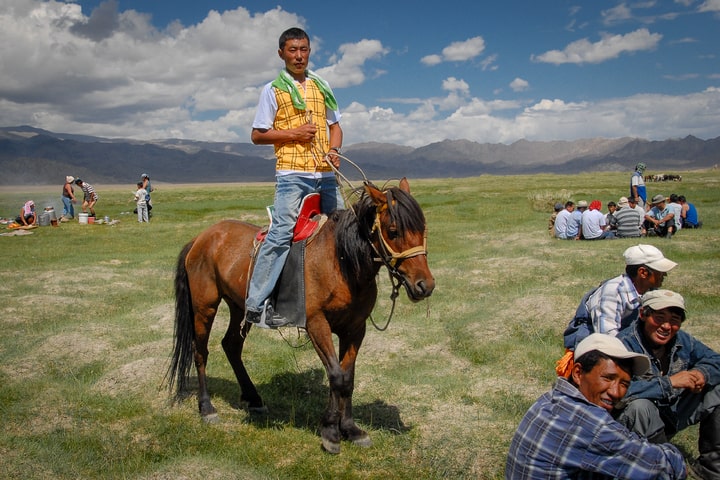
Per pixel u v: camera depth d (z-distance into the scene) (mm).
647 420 4086
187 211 31328
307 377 7309
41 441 5480
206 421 5977
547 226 20922
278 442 5543
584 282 10141
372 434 5629
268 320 5430
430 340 8469
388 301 10672
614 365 3154
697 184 42906
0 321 9375
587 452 3055
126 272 13711
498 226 21891
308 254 5285
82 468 5016
